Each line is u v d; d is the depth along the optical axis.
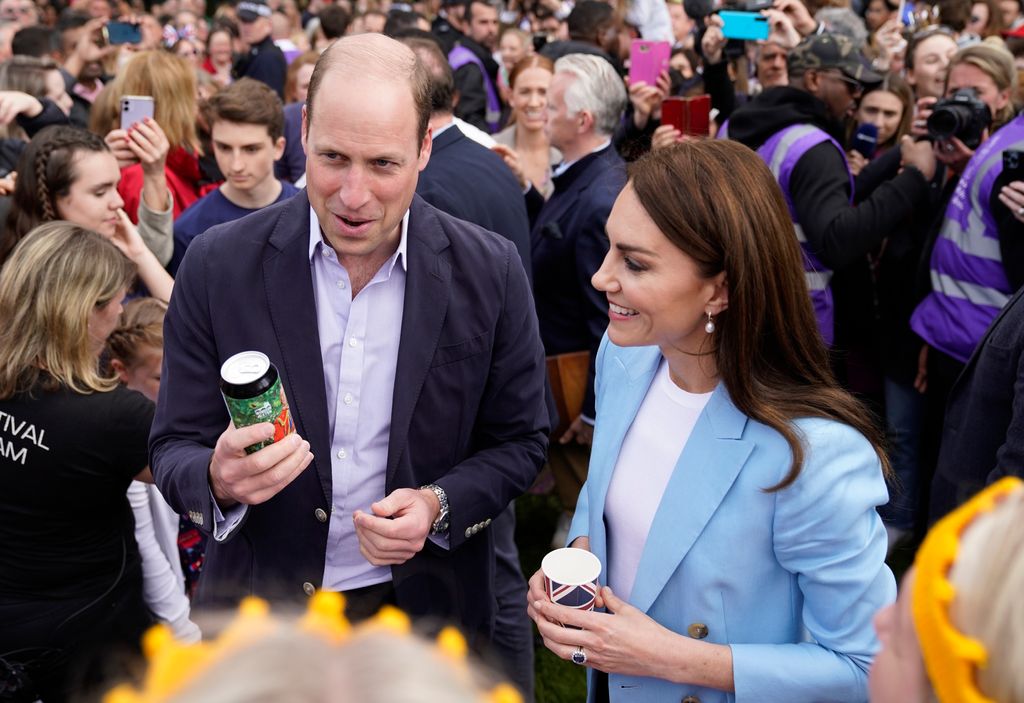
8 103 3.93
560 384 3.43
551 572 1.56
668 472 1.63
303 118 1.80
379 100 1.67
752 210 1.46
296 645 0.52
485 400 2.05
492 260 1.98
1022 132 3.16
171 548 2.61
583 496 1.89
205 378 1.92
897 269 3.76
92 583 2.22
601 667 1.53
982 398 2.45
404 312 1.89
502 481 1.99
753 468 1.50
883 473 1.62
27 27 6.33
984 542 0.73
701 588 1.53
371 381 1.93
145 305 2.66
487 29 8.01
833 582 1.45
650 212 1.47
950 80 3.80
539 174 4.84
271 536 1.94
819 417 1.48
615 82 3.51
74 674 2.23
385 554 1.76
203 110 4.30
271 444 1.57
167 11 10.80
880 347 3.85
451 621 2.05
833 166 3.40
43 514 2.11
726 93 4.67
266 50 7.75
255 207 3.62
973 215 3.27
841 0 5.62
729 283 1.47
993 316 3.29
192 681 0.52
